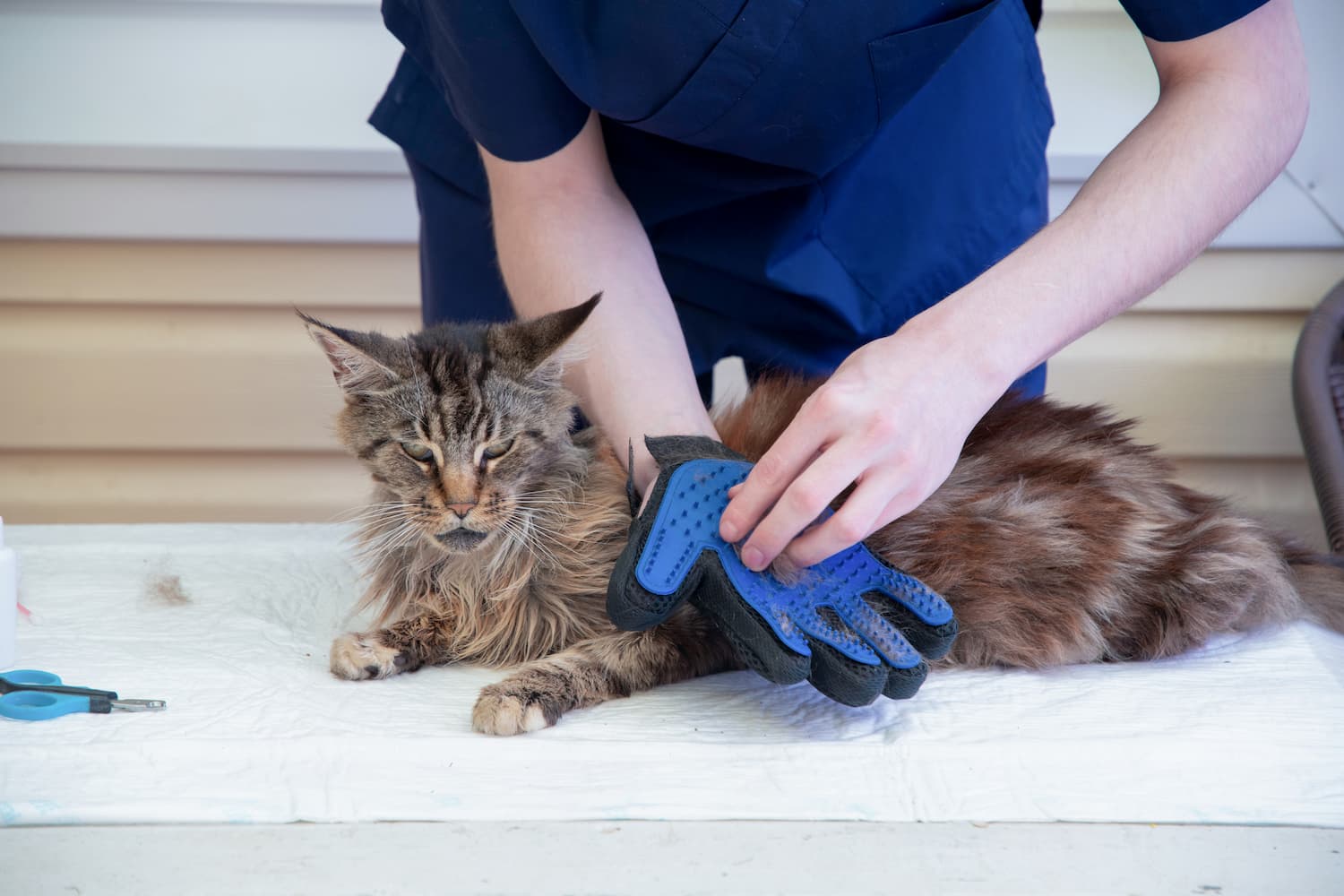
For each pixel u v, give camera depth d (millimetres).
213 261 3205
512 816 1247
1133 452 2107
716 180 1988
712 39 1567
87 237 3139
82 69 3014
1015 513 1887
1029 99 2363
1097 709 1554
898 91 1746
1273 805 1282
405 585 1926
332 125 3062
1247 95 1595
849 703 1435
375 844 1195
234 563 2279
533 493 1911
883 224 2170
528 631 1856
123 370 3268
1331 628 1981
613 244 1860
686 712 1567
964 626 1808
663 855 1184
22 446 3303
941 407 1394
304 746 1371
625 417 1761
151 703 1498
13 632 1672
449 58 1718
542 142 1790
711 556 1468
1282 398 3234
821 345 2307
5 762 1323
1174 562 1850
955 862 1180
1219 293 3168
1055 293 1479
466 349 1935
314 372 3293
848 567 1590
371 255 3240
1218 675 1706
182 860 1160
